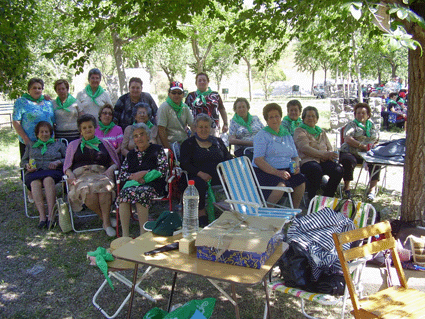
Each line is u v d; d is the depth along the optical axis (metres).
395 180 7.58
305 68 32.66
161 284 3.91
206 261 2.74
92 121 5.33
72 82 21.11
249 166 5.02
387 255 3.40
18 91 6.01
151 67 27.14
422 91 4.01
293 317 3.36
